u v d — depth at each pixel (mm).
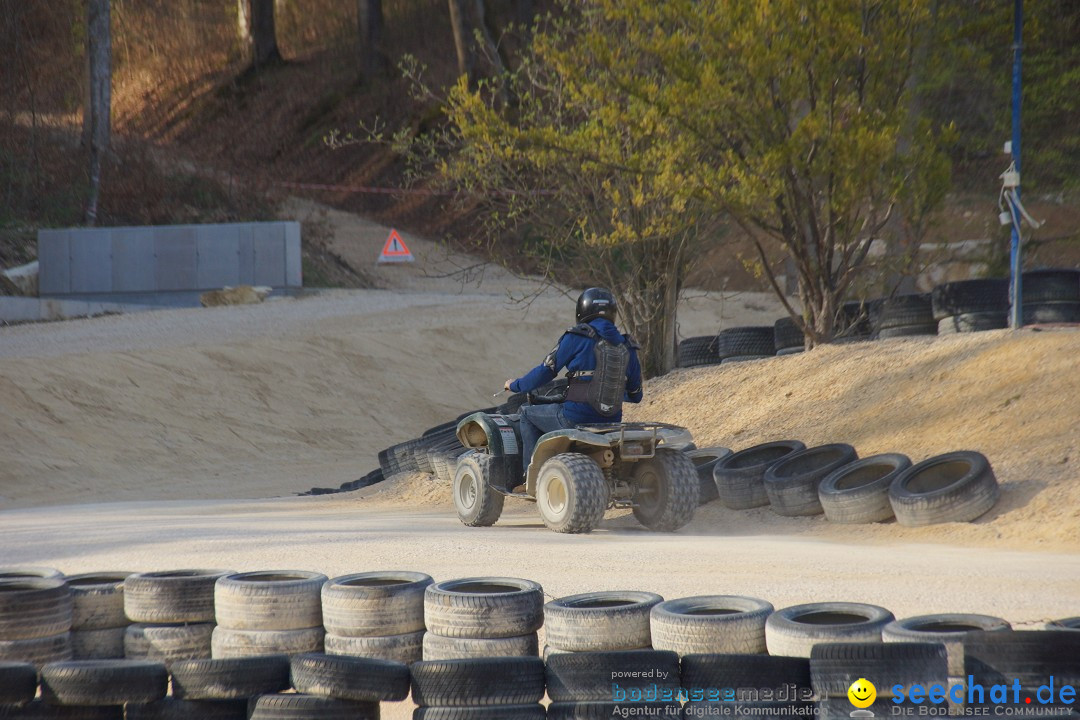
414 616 20703
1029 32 66688
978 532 34812
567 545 32531
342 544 32312
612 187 65812
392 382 107562
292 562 28984
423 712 18281
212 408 95812
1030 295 56094
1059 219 112938
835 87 59594
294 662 18922
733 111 58688
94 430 86938
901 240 69125
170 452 87875
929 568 27406
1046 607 22125
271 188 180875
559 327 124250
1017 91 53344
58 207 158000
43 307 121750
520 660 18328
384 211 182750
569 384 38938
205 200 170750
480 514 40406
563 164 64312
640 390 40125
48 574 24172
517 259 94312
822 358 57875
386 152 195000
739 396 57875
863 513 38094
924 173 61781
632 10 58812
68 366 93375
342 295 136125
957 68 77312
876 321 66312
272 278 132375
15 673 19219
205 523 42188
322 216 176375
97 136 159250
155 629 21812
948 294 58656
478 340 117750
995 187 112938
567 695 18016
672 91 56719
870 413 49469
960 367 49844
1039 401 43562
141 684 19203
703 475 45656
